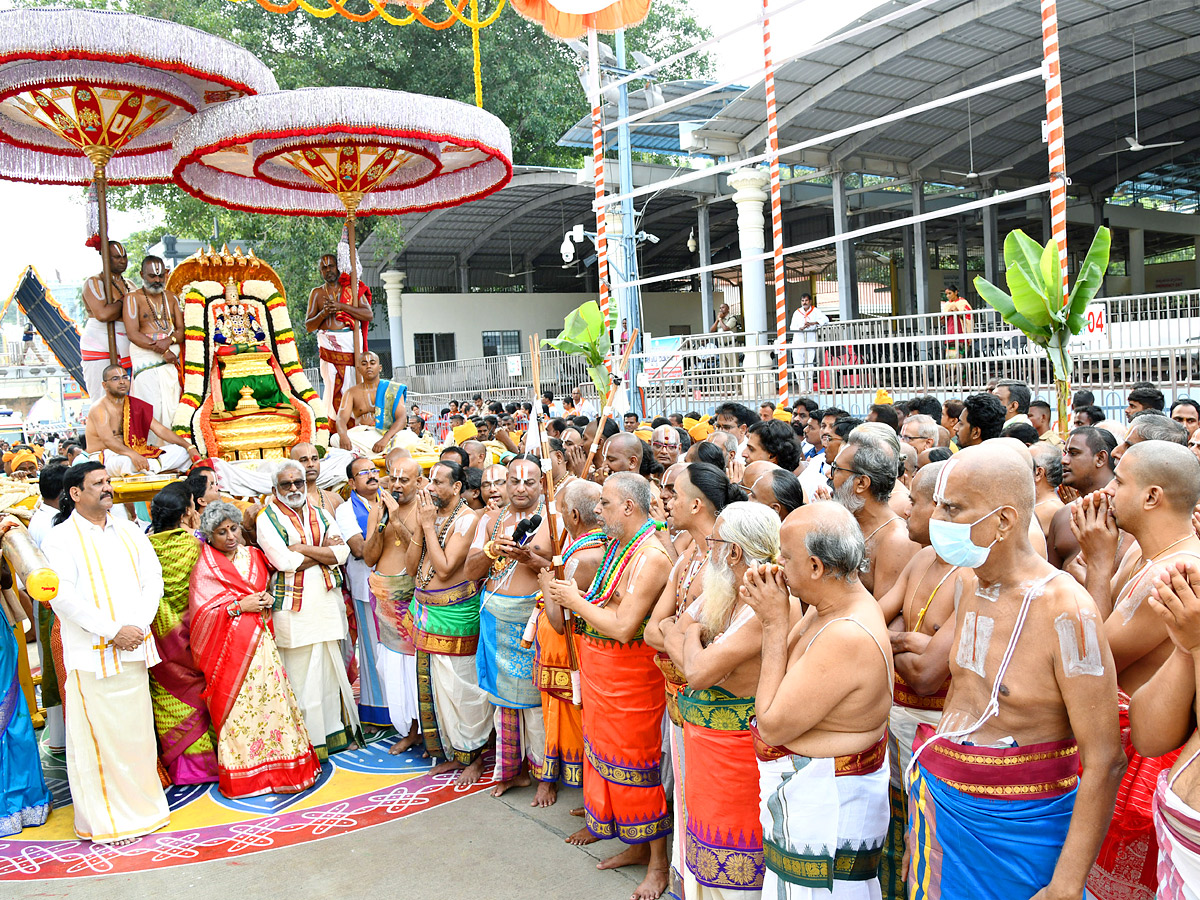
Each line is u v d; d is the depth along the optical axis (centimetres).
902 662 321
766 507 332
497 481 550
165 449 741
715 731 335
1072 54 1630
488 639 542
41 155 889
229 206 997
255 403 774
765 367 1653
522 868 450
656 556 416
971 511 248
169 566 572
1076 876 235
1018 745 249
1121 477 277
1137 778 296
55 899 449
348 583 679
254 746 561
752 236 1875
